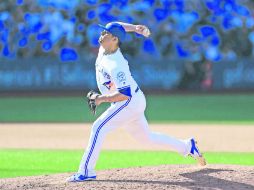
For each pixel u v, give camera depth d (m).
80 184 28.00
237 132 59.94
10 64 112.94
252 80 113.06
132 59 113.12
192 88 114.38
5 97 108.25
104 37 28.06
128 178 29.41
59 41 120.06
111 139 55.66
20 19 120.06
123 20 119.75
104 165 39.62
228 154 45.22
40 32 120.06
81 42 119.69
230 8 120.81
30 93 112.25
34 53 120.44
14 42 119.88
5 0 119.81
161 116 76.19
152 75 113.44
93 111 28.39
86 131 61.44
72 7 119.81
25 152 46.94
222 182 28.19
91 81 112.19
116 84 27.94
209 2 120.00
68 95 109.88
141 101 28.91
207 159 42.25
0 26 119.75
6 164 40.69
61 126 66.44
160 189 26.77
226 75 113.75
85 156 28.75
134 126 30.02
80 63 112.19
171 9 119.62
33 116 77.50
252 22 121.06
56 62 112.62
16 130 63.16
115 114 28.53
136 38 118.00
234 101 97.69
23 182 29.98
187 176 29.66
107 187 27.20
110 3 119.56
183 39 119.00
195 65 114.38
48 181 30.00
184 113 80.06
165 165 34.25
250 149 48.41
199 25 119.56
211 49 118.94
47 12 120.19
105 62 28.27
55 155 45.12
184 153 31.61
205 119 72.50
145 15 119.50
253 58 113.00
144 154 45.59
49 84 112.56
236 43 120.50
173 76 113.88
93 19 119.56
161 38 119.06
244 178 29.05
